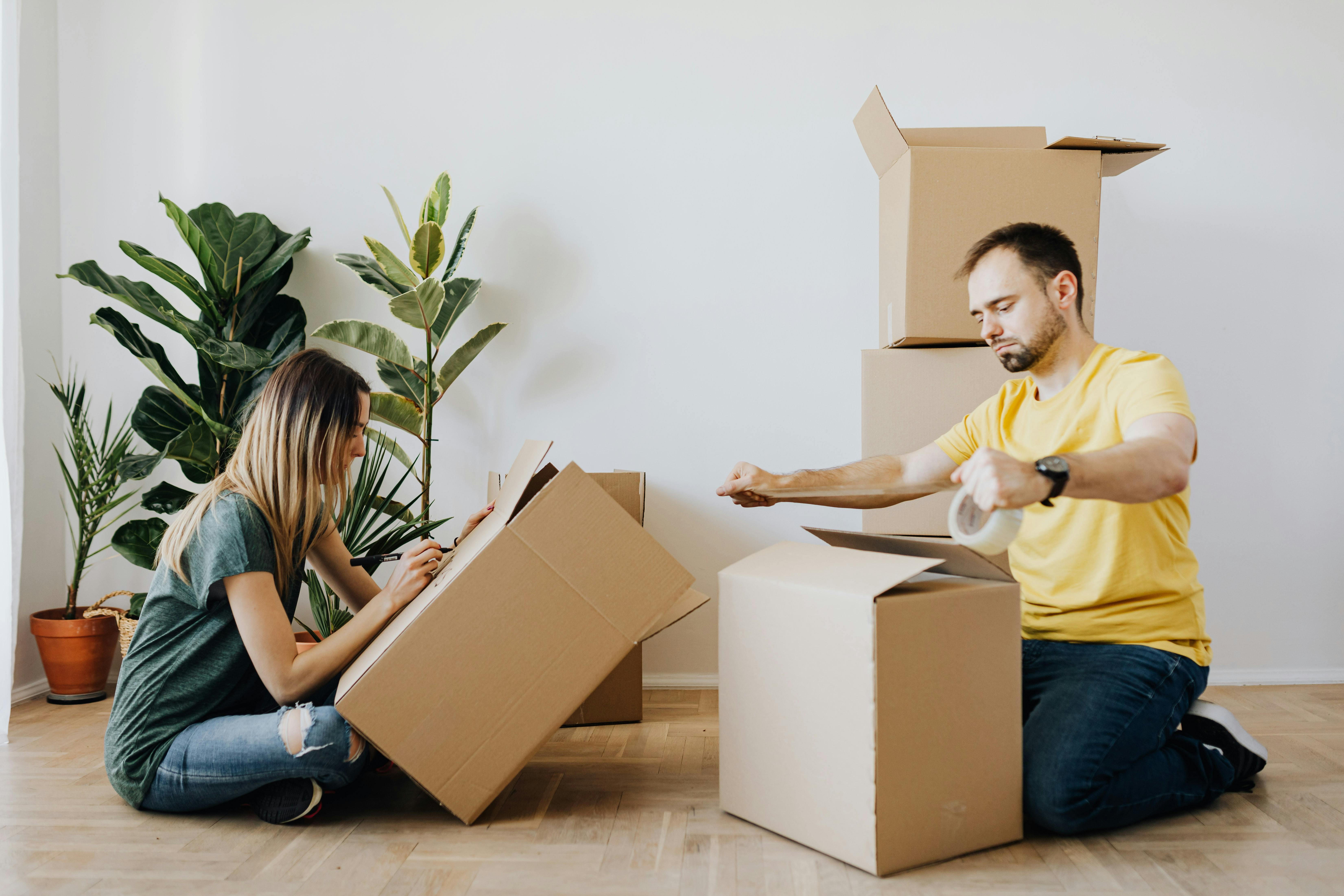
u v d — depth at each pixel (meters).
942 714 1.22
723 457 2.39
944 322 1.82
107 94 2.46
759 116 2.39
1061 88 2.35
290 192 2.44
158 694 1.40
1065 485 1.02
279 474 1.42
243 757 1.35
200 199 2.44
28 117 2.35
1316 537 2.34
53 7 2.44
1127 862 1.24
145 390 2.33
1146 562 1.38
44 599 2.38
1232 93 2.35
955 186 1.80
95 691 2.25
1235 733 1.46
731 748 1.42
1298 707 2.10
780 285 2.39
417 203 2.43
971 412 1.86
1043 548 1.47
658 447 2.40
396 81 2.43
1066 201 1.80
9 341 2.02
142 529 2.26
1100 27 2.35
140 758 1.40
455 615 1.33
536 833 1.36
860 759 1.18
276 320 2.39
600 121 2.41
